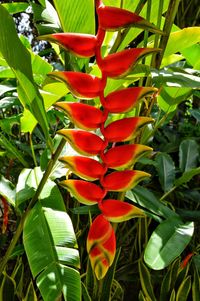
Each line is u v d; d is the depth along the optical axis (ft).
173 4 1.74
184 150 3.08
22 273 2.74
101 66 1.26
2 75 2.45
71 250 1.70
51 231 1.76
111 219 1.41
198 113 3.32
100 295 2.49
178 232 2.19
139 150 1.36
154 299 2.63
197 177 3.34
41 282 1.58
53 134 3.11
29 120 2.24
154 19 2.07
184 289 2.61
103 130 1.34
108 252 1.40
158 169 2.84
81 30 1.80
